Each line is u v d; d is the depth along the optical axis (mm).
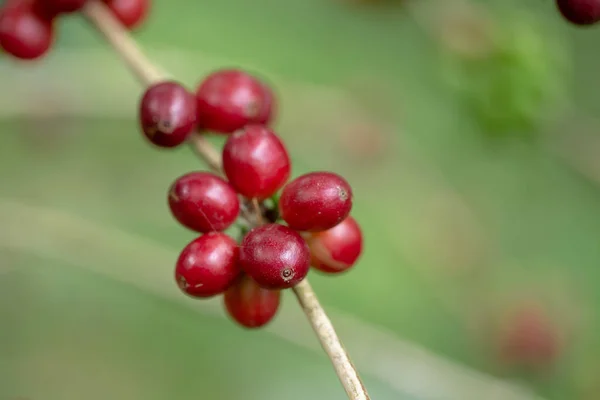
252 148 426
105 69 626
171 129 439
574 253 748
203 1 765
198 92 458
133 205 670
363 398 403
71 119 664
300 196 414
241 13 775
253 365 652
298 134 731
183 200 423
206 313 570
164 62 687
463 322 707
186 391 633
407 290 716
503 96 605
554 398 681
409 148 757
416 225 737
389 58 788
